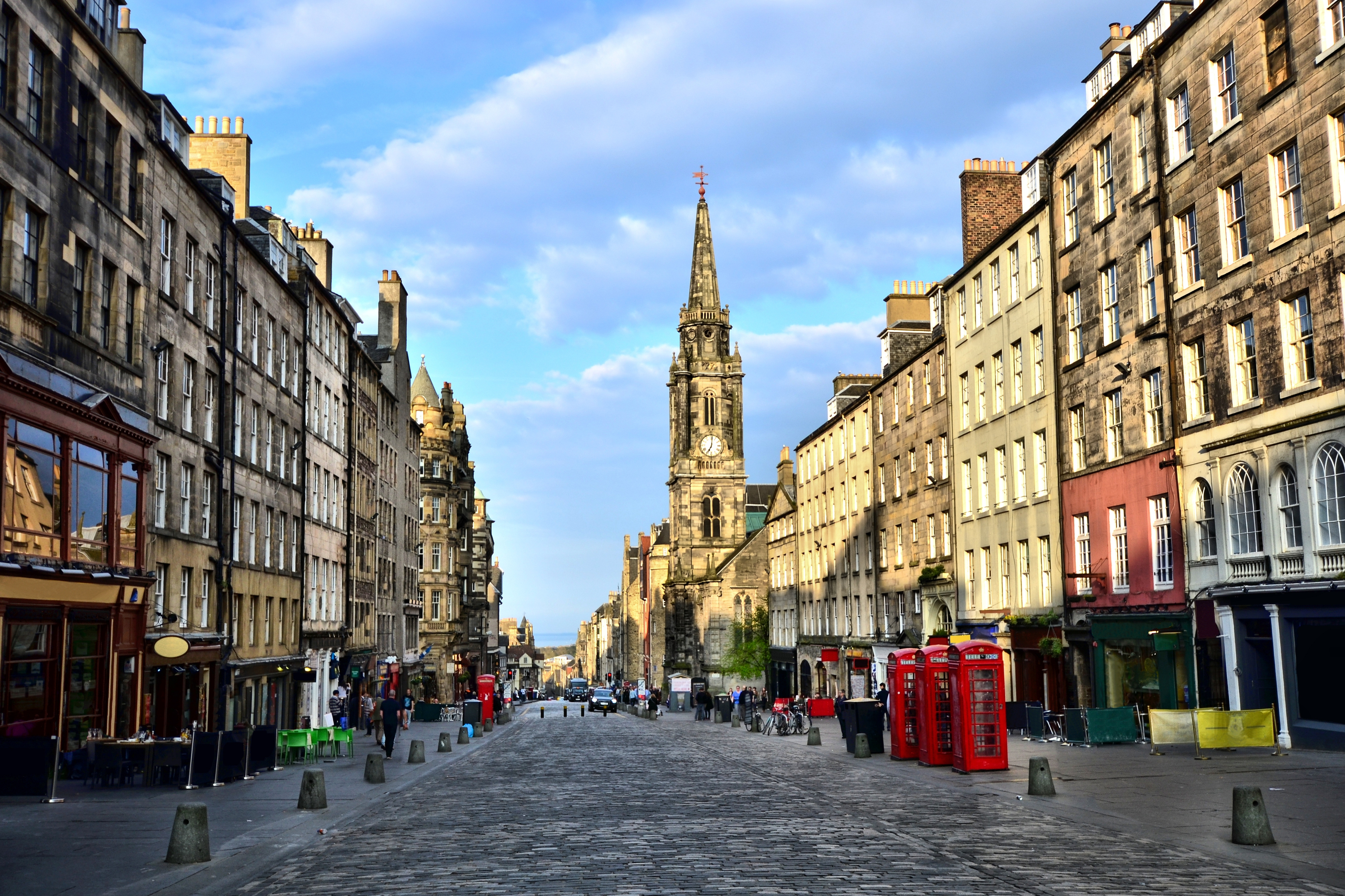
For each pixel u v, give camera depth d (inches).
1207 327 1125.1
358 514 2282.2
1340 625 924.0
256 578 1533.0
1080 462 1416.1
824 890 441.4
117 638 1034.7
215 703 1322.6
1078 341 1428.4
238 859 541.0
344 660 2038.6
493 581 6643.7
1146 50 1230.9
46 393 880.9
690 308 4879.4
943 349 1897.1
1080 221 1409.9
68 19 972.6
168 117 1280.8
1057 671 1445.6
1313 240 960.3
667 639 4702.3
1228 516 1085.1
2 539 821.2
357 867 518.0
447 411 3705.7
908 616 2062.0
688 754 1300.4
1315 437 951.6
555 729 2118.6
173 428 1218.0
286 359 1707.7
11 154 862.5
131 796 820.0
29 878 488.4
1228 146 1088.2
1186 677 1146.0
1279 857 499.8
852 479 2479.1
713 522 4717.0
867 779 938.1
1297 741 968.3
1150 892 433.4
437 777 1027.9
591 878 471.2
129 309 1123.9
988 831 602.9
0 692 831.7
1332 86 933.2
